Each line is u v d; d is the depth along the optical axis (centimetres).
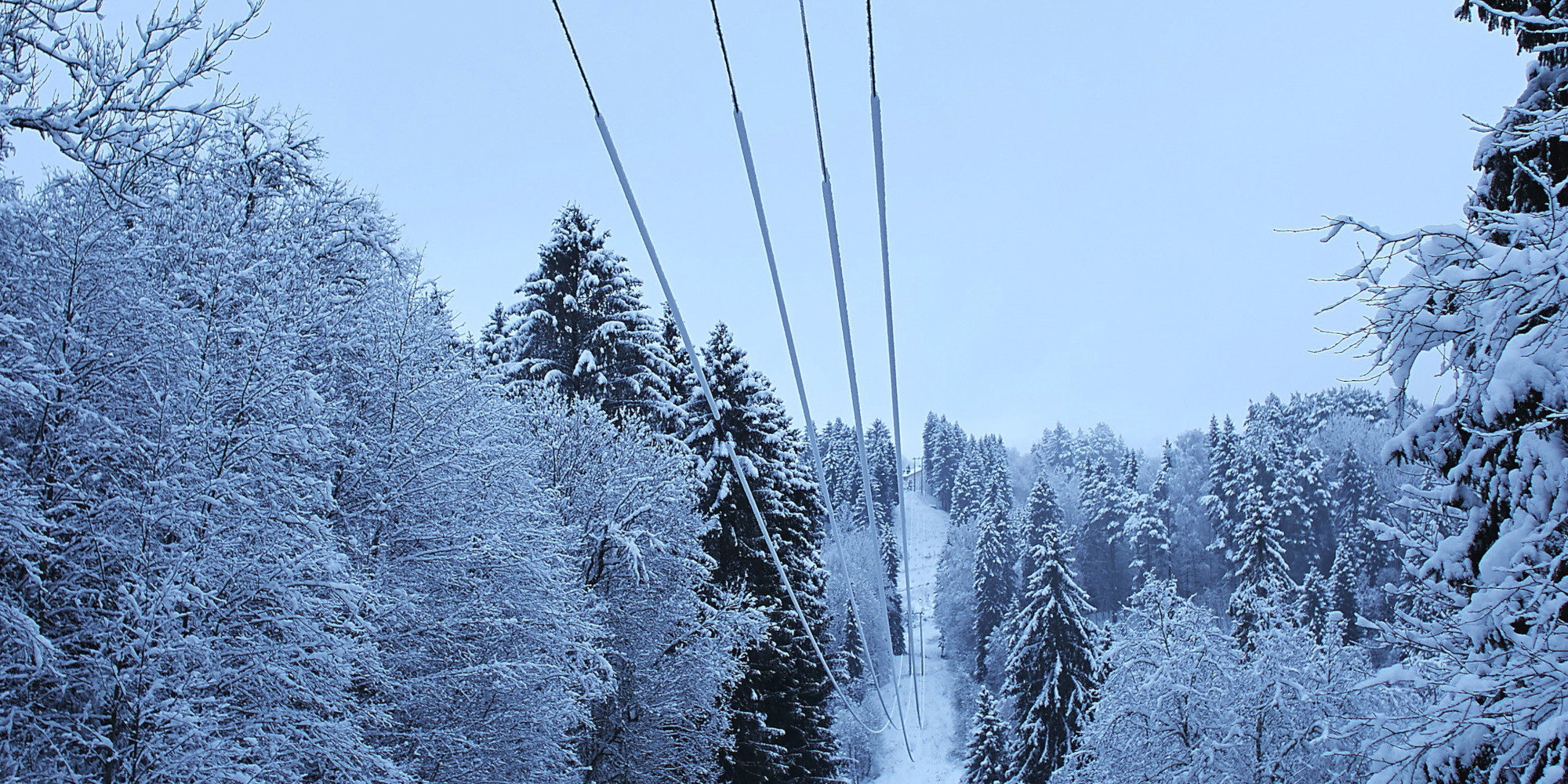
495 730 1393
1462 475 714
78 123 818
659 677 2080
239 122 1273
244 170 1329
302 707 1042
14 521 736
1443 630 757
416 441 1402
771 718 2536
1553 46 607
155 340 923
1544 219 617
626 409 2670
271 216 1391
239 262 1132
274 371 992
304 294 1230
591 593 1878
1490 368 649
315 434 1027
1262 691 1812
